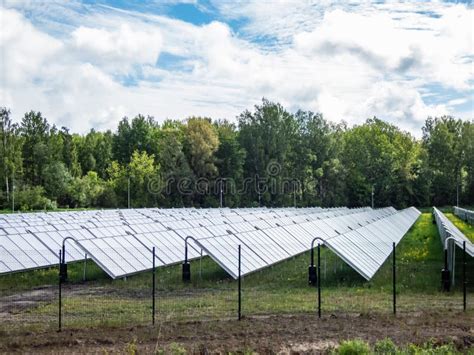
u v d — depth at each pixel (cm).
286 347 1507
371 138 13388
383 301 2239
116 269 2859
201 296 2402
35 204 9581
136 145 12800
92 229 3666
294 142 12644
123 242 3169
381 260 3281
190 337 1611
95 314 2023
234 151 11606
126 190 10875
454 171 13450
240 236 3356
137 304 2216
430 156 13625
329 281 2811
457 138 13538
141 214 6241
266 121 12088
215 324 1786
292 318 1883
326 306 2123
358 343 1370
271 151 12100
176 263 3359
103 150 13012
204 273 3055
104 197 10744
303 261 3588
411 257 3844
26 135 11275
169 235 3638
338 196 12938
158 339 1571
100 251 2908
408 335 1636
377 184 12975
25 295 2477
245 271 2883
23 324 1853
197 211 7056
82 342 1564
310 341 1570
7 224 4172
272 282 2792
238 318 1892
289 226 4359
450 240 2789
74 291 2572
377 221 5266
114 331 1703
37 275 2975
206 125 11394
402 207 12988
